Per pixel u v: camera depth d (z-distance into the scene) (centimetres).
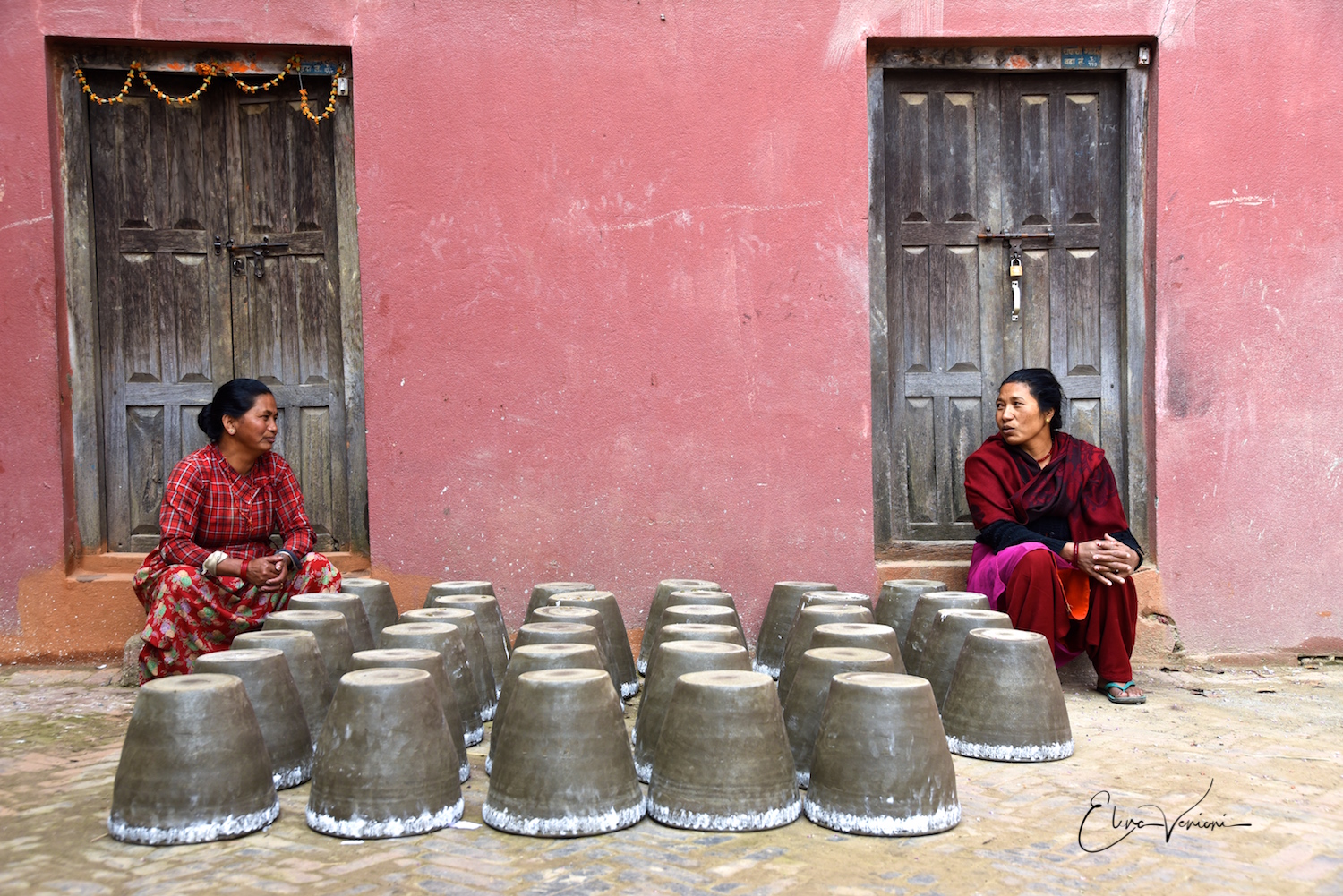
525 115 468
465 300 468
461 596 406
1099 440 490
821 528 473
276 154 485
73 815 277
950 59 480
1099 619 417
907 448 493
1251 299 470
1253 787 302
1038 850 254
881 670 306
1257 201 470
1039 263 492
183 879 236
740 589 473
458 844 258
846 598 400
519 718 271
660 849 255
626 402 471
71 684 426
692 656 309
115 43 462
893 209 490
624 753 274
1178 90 468
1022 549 411
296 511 435
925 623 398
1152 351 473
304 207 485
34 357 454
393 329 466
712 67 468
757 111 470
